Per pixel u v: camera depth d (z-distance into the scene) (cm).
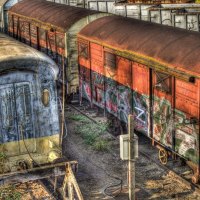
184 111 1225
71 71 2053
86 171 1372
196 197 1188
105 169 1386
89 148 1556
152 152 1509
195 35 1346
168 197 1197
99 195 1223
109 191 1244
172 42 1359
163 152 1377
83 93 1992
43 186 1245
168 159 1442
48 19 2258
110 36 1678
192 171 1285
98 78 1800
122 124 1645
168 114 1307
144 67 1412
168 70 1261
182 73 1199
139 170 1371
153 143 1425
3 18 3016
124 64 1554
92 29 1856
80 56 1952
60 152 1192
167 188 1248
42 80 1151
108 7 2944
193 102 1177
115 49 1588
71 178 1077
